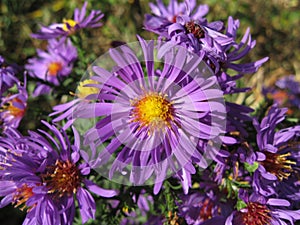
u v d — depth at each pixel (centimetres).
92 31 24
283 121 14
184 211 13
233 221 12
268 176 11
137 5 26
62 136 12
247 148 12
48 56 18
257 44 27
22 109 15
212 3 26
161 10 18
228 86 11
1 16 26
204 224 12
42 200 11
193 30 11
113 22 25
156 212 16
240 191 12
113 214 13
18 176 11
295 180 13
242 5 27
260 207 12
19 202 12
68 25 16
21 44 26
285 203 11
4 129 15
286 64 27
